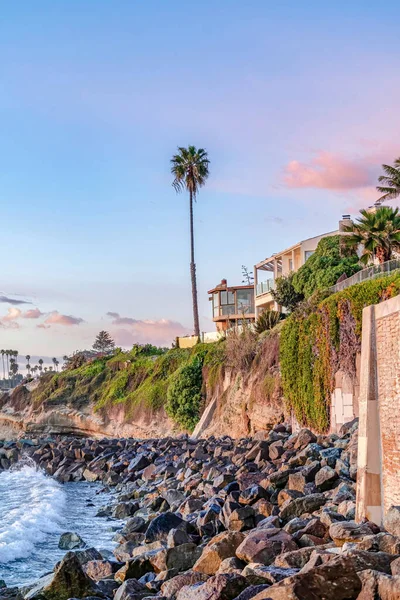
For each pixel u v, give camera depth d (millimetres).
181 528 18391
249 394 47500
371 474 15938
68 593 13320
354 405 30156
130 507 27328
